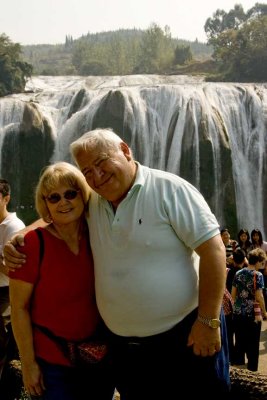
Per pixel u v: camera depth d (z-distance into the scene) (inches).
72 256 156.1
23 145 1339.8
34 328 159.6
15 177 1336.1
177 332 145.9
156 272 141.5
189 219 139.7
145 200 141.6
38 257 154.4
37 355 159.2
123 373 153.8
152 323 144.3
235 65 2231.8
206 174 1305.4
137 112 1373.0
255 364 349.7
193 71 3531.0
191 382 146.9
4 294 215.8
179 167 1328.7
